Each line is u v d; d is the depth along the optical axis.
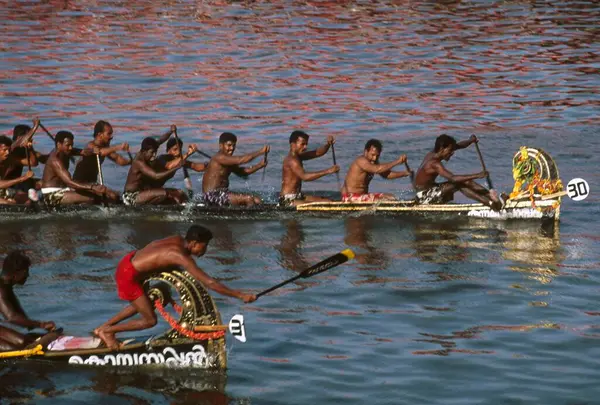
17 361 36.00
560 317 40.03
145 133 72.38
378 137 71.56
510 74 91.19
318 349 37.12
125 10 120.00
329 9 122.00
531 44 103.44
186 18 115.69
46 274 44.06
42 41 102.62
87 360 35.72
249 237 50.06
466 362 36.09
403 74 91.38
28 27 109.62
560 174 62.44
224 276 44.31
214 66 93.75
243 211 53.25
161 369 35.59
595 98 82.62
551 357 36.53
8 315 35.75
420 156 66.75
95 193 52.72
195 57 97.00
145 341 35.59
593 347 37.31
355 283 43.62
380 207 53.81
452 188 53.84
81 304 40.72
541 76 90.19
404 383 34.59
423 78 89.94
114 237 49.50
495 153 67.50
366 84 87.81
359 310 40.72
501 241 49.69
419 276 44.50
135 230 50.75
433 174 53.53
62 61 94.44
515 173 53.28
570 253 47.81
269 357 36.53
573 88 85.88
